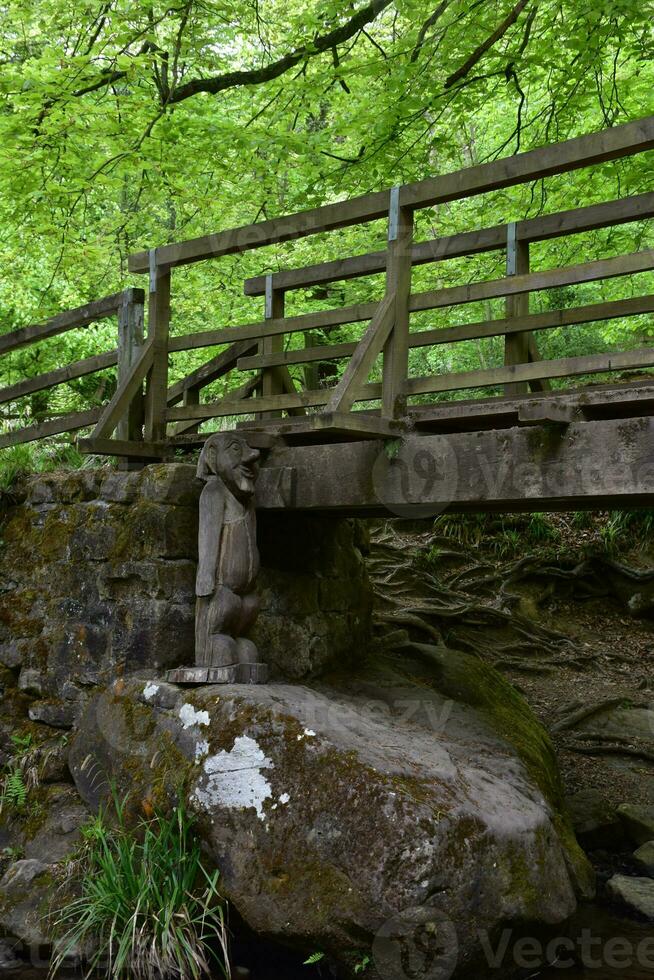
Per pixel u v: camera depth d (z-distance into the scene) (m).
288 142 7.84
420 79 7.49
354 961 3.73
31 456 6.67
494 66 7.79
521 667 8.32
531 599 9.27
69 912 4.29
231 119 9.70
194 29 8.13
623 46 7.41
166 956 3.88
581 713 7.48
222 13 8.18
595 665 8.48
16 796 5.13
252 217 9.33
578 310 4.75
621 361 4.15
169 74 9.27
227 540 4.87
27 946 4.31
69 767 5.02
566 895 4.20
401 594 8.80
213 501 4.90
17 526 6.02
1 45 8.48
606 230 8.02
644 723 7.43
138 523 5.23
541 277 4.39
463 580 9.34
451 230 8.83
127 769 4.61
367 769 3.93
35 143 8.00
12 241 9.87
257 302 9.62
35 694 5.62
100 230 9.92
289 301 9.59
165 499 5.18
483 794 4.22
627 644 8.86
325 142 7.97
